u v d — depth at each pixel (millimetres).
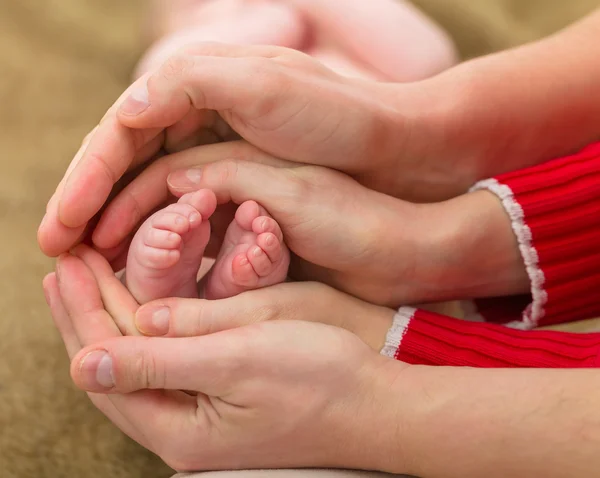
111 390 725
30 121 1065
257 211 747
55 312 771
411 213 778
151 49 1127
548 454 696
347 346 726
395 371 726
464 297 806
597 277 792
